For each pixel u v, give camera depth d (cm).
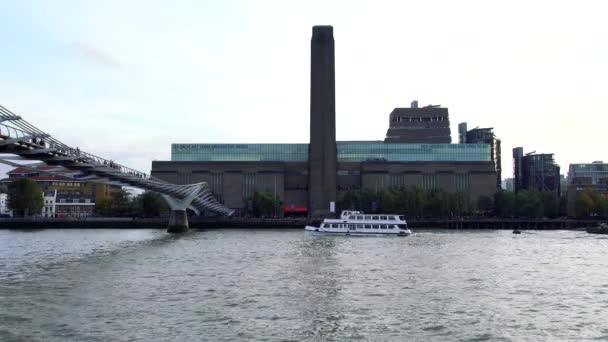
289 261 8019
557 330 4138
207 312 4538
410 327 4134
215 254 9031
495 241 12725
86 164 8081
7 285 5691
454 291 5584
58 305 4725
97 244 11231
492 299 5212
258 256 8731
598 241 12950
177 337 3816
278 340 3781
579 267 7638
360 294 5344
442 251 9819
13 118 5984
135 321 4222
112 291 5416
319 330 4031
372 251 9725
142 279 6175
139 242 11869
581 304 5047
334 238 13525
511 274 6862
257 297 5166
